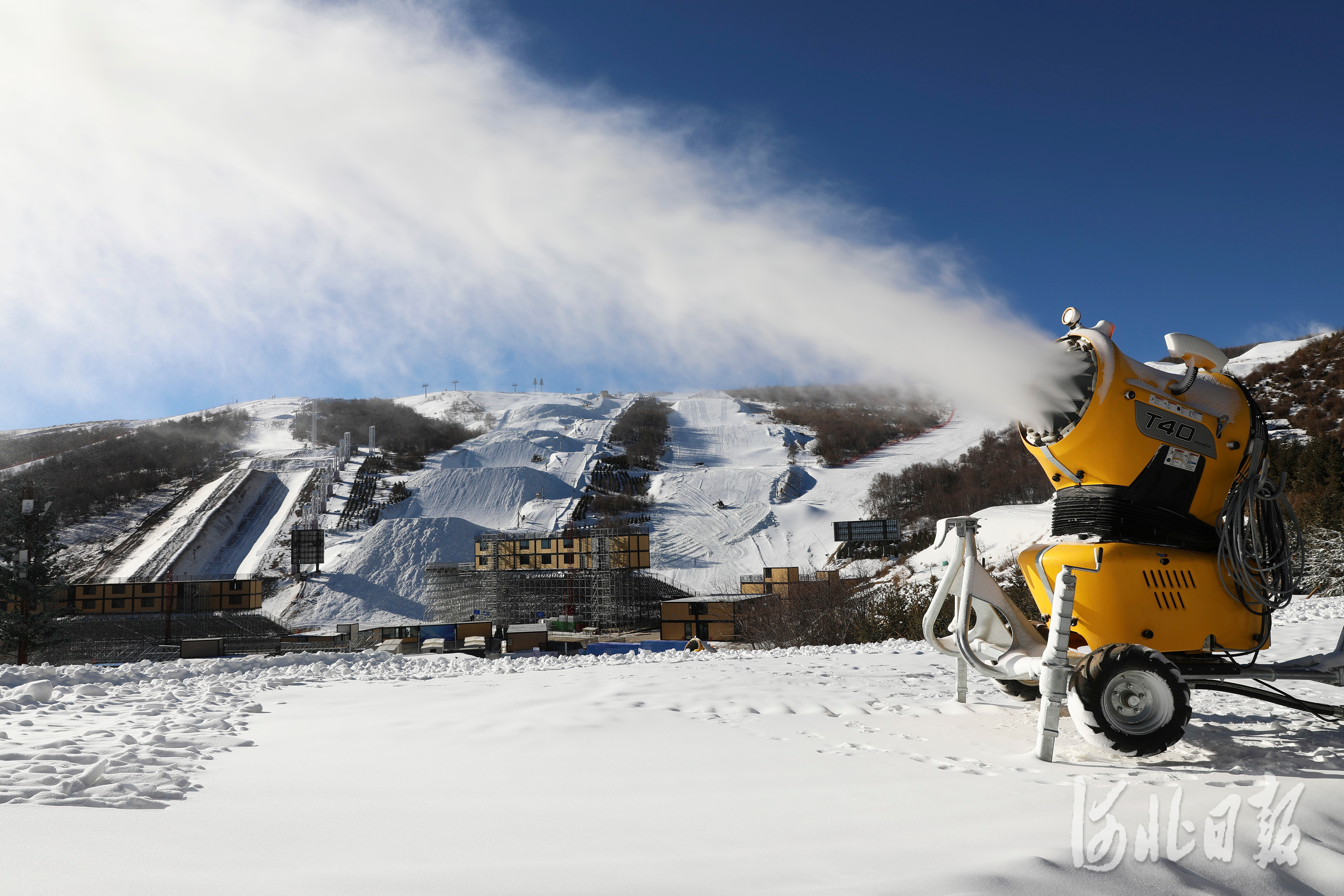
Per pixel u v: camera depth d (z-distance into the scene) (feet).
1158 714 14.48
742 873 7.64
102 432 517.55
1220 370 17.83
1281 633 33.30
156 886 6.86
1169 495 16.90
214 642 60.70
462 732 16.63
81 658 148.97
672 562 302.04
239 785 11.76
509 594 210.59
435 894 6.83
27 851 7.86
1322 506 73.56
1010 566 108.88
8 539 125.29
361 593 238.48
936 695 22.06
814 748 15.33
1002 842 8.94
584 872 7.64
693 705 20.21
